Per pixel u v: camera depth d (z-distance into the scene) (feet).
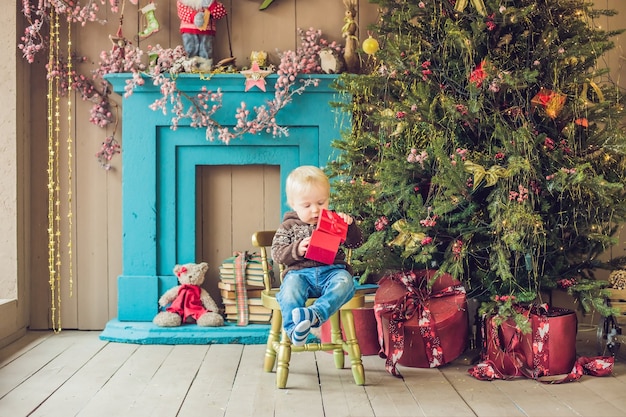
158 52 11.55
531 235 9.05
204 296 11.63
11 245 11.38
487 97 9.41
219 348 10.67
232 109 11.70
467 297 9.99
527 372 8.97
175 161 11.80
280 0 12.05
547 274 9.64
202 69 11.51
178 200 11.85
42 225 12.10
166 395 8.21
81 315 12.12
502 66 9.62
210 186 12.09
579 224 9.51
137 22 12.00
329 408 7.73
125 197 11.70
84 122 12.06
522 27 9.69
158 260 11.81
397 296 9.42
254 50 12.05
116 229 12.10
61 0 11.51
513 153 8.91
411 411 7.62
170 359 9.95
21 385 8.63
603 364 9.05
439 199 9.25
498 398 8.09
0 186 11.37
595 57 9.64
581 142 9.57
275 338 9.25
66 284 12.10
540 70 9.53
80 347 10.72
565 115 9.48
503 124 9.36
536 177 8.93
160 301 11.51
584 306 9.32
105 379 8.89
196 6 11.45
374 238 9.78
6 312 10.93
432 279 9.30
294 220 8.84
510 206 8.80
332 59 11.56
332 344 8.84
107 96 12.05
